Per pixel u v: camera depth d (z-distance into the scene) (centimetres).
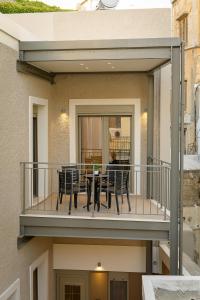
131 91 849
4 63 573
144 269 816
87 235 636
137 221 624
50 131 852
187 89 1564
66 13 898
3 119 571
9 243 598
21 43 629
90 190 704
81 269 834
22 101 659
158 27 873
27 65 670
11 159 607
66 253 841
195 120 1522
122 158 874
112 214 662
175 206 620
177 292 518
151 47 614
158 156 860
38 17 905
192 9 1559
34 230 645
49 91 838
